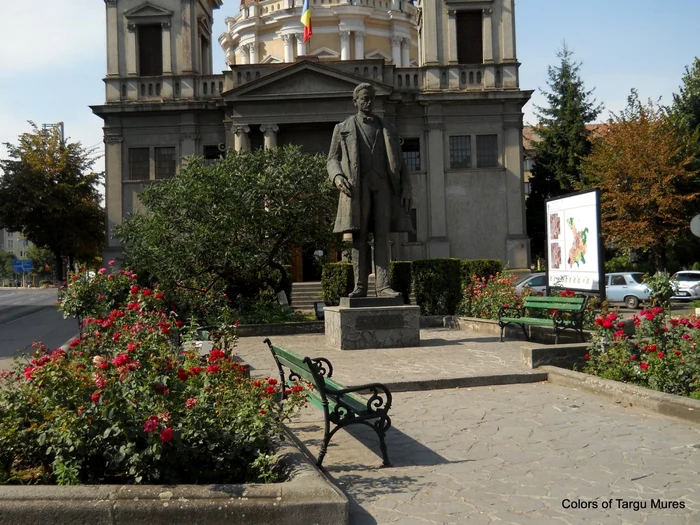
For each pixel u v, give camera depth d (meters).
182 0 34.56
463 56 35.31
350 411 5.66
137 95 34.62
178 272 18.03
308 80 33.09
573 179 43.25
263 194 18.97
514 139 34.38
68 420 4.56
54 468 4.59
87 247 41.22
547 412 7.58
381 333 12.59
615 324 9.20
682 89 42.91
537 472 5.49
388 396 5.77
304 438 6.73
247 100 33.06
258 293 20.45
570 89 44.75
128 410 4.63
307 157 20.59
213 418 4.80
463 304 19.12
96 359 4.93
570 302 12.23
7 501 3.96
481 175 34.41
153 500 4.01
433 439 6.59
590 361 9.27
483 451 6.13
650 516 4.52
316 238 19.98
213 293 16.33
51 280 93.44
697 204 34.78
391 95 33.81
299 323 17.38
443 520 4.51
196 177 19.06
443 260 20.47
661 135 34.31
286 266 23.52
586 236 13.25
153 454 4.38
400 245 34.34
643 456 5.86
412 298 23.88
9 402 5.11
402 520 4.52
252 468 4.70
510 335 14.48
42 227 39.78
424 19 34.97
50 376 4.98
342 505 4.06
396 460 5.91
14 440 4.88
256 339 15.84
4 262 107.44
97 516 3.94
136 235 20.67
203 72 39.31
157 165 34.47
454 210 34.38
